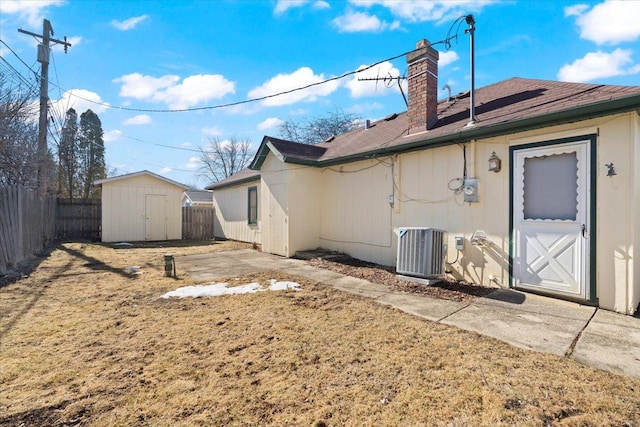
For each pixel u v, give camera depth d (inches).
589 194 171.3
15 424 81.7
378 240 299.7
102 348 126.3
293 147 370.3
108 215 524.7
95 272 275.7
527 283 197.6
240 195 548.7
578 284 176.4
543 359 114.4
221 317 161.5
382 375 105.3
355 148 325.7
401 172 276.4
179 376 105.4
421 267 221.1
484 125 204.5
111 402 91.4
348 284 229.1
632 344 126.5
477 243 217.8
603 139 166.6
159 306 180.7
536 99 217.3
